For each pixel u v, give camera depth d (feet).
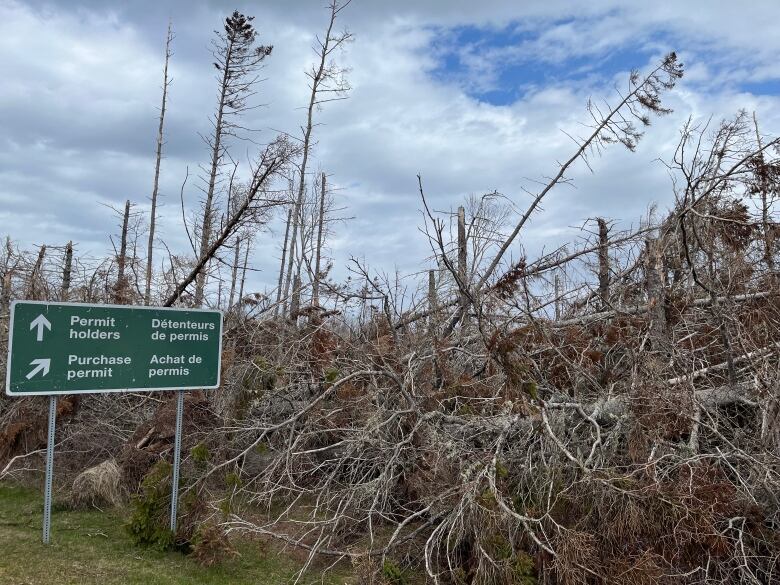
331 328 28.30
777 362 20.34
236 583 17.46
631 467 18.54
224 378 26.32
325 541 20.21
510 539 16.52
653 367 20.75
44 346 18.26
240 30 66.03
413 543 19.67
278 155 39.22
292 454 20.81
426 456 20.07
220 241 30.63
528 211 34.19
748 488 17.21
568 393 22.91
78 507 23.25
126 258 34.86
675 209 25.03
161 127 69.31
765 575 16.85
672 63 34.60
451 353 26.89
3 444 26.63
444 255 21.39
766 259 26.84
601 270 30.60
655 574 15.64
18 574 16.69
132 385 19.53
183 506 19.79
